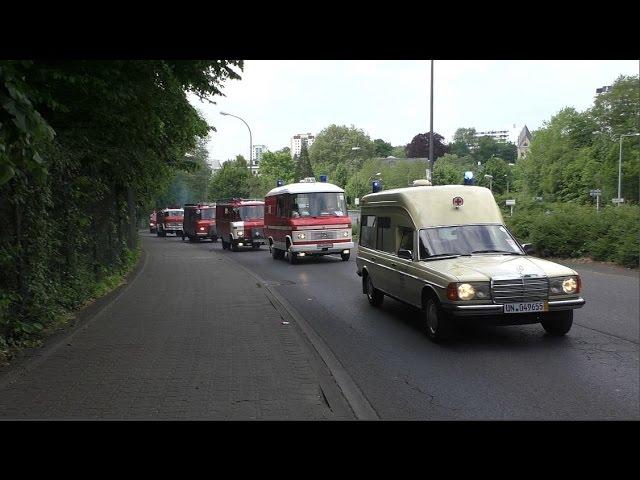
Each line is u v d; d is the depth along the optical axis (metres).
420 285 9.52
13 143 5.72
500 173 87.44
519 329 9.95
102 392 6.38
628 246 17.66
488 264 9.02
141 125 14.17
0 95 5.45
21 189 8.34
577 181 75.25
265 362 7.66
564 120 82.31
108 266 16.23
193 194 74.19
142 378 6.91
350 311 12.22
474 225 10.30
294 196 23.78
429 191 10.73
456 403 6.23
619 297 12.98
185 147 20.52
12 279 8.61
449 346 8.86
